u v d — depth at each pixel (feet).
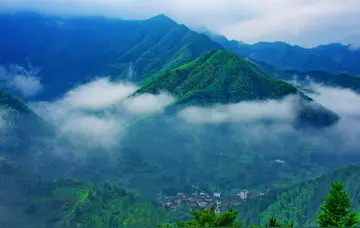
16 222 585.22
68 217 606.96
